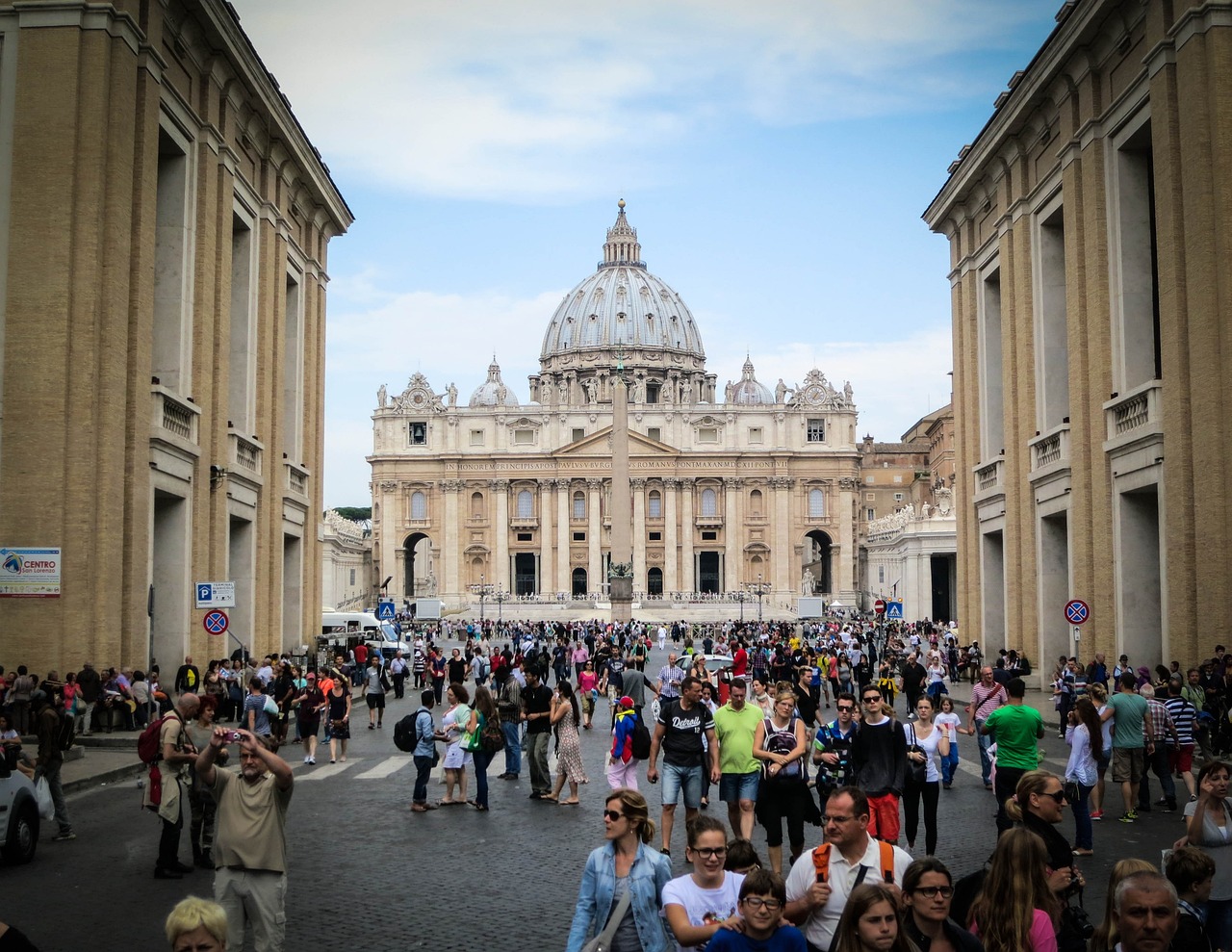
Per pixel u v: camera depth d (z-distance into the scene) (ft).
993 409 166.81
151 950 44.45
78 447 101.40
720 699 87.04
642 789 86.38
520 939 45.42
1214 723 91.20
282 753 109.50
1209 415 101.71
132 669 106.73
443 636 404.98
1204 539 102.73
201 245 125.70
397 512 594.65
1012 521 152.97
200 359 125.29
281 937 39.63
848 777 52.34
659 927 33.53
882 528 438.40
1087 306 128.47
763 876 28.68
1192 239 103.71
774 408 593.83
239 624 144.56
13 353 101.86
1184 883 31.50
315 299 177.27
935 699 87.92
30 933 46.62
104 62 103.35
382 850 63.10
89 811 73.82
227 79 131.13
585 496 594.65
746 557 592.19
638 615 524.11
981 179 163.12
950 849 60.90
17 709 94.79
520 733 92.48
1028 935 28.22
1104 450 123.13
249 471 140.77
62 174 102.37
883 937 26.03
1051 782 36.09
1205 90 102.47
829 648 193.36
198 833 58.08
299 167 161.38
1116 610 121.90
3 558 100.22
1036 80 134.62
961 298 176.45
